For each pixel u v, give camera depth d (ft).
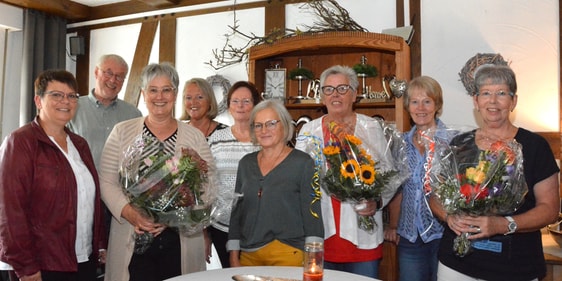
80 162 7.11
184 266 7.25
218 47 14.83
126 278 7.00
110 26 16.72
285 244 6.81
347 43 10.83
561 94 10.65
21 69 16.16
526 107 10.97
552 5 10.78
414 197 8.13
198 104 10.05
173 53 15.46
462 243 6.01
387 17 12.41
